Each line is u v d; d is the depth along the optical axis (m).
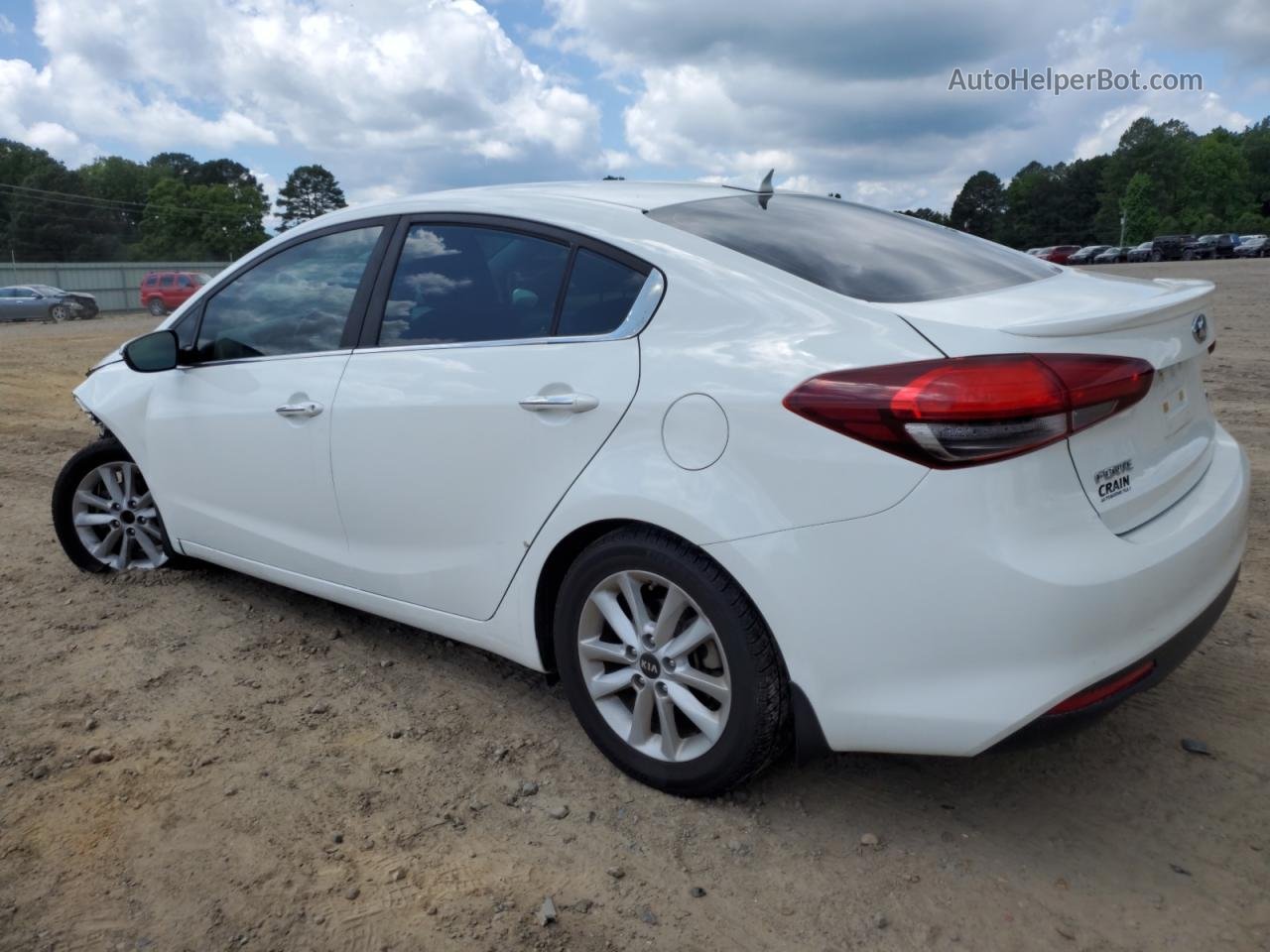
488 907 2.28
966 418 2.07
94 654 3.65
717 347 2.46
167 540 4.31
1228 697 3.12
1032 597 2.07
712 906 2.27
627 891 2.33
